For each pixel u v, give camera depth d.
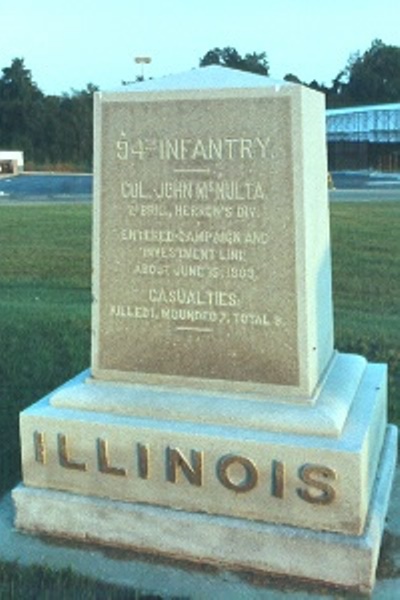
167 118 4.07
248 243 4.05
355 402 4.36
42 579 3.92
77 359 7.39
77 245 16.08
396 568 4.02
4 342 7.95
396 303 10.21
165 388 4.28
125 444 4.11
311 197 4.05
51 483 4.30
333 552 3.78
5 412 6.11
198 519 3.98
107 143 4.21
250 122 3.93
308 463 3.81
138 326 4.32
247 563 3.94
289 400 4.05
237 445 3.91
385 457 4.71
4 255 14.73
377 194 27.47
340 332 8.32
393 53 82.88
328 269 4.56
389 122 56.62
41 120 64.94
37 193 31.09
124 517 4.12
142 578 3.93
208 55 78.62
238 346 4.15
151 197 4.19
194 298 4.20
